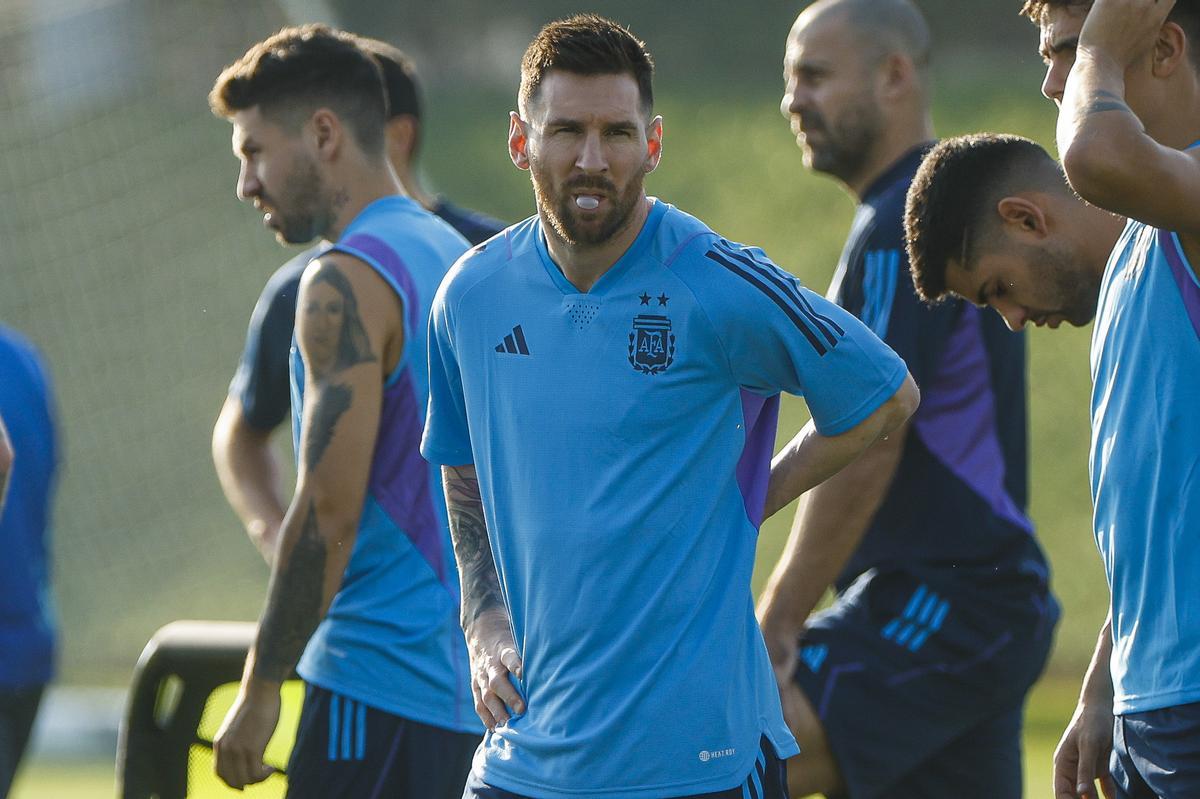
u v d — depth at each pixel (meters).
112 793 25.41
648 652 9.60
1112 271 9.88
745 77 66.31
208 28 43.91
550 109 9.29
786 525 42.59
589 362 9.63
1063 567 41.06
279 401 15.66
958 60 65.88
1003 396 14.14
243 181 13.33
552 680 9.79
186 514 41.31
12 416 16.56
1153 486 9.34
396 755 12.31
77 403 42.25
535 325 9.79
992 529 13.98
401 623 12.36
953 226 11.71
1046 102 59.09
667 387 9.55
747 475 9.93
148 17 43.72
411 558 12.45
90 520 41.03
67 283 43.41
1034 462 44.06
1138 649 9.54
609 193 9.32
